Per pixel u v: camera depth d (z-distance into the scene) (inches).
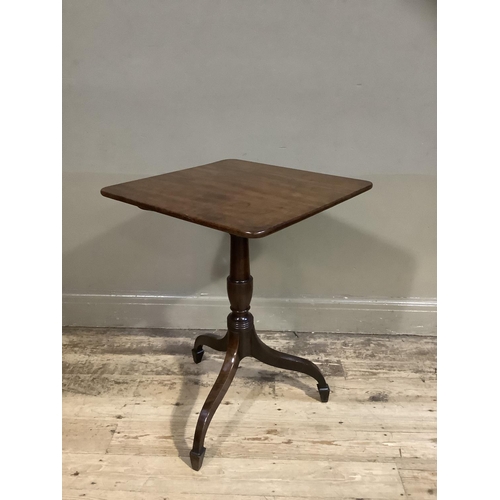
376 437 60.4
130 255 81.0
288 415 64.1
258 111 72.8
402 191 75.0
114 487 53.6
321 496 52.4
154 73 72.0
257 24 69.1
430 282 79.2
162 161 76.0
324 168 75.0
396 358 75.7
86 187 77.7
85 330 83.2
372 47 69.1
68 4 69.6
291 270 80.1
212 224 44.7
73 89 73.1
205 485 53.9
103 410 64.9
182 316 83.4
